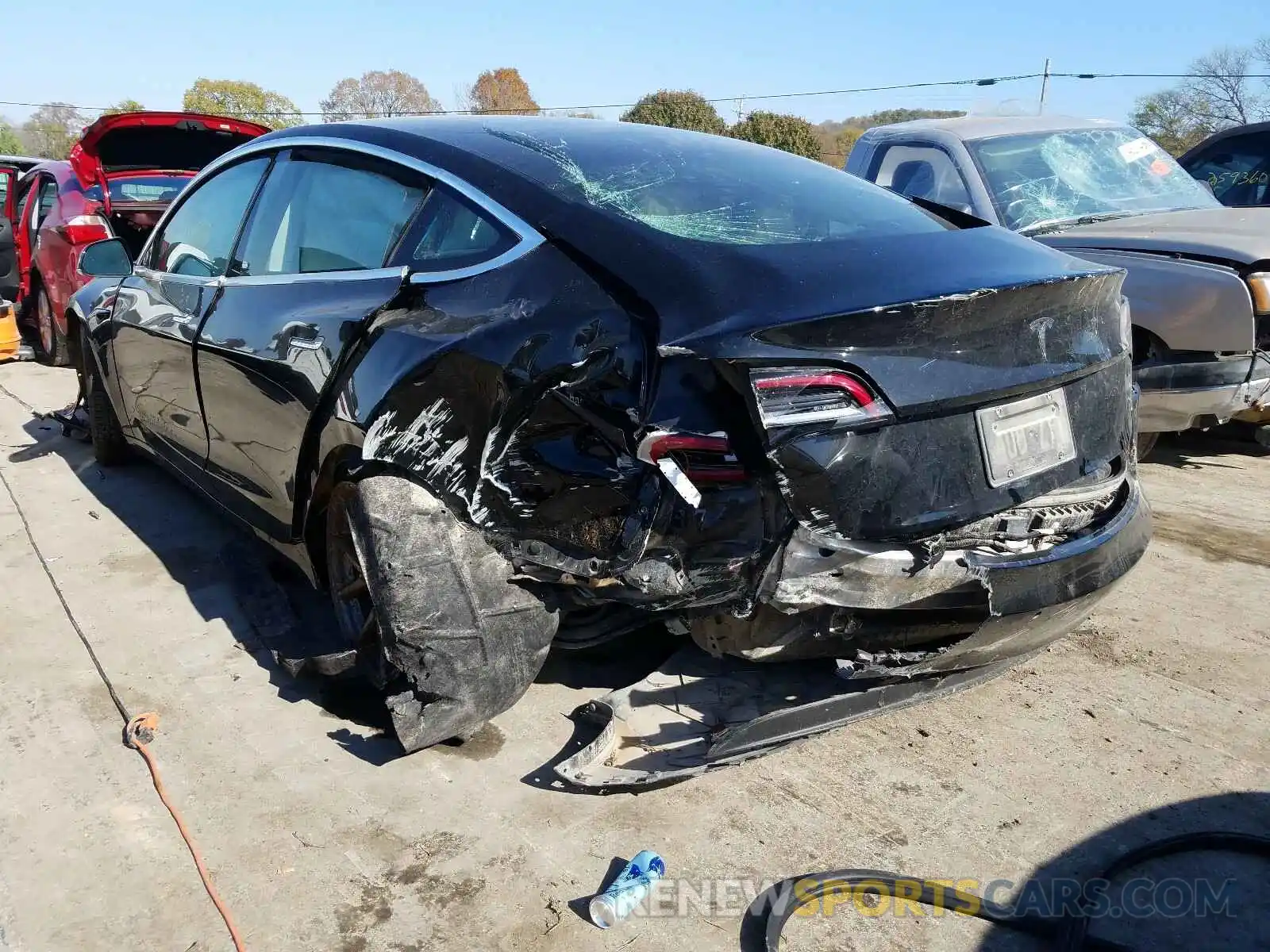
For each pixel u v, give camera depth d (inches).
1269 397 190.2
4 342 320.8
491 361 95.2
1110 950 83.1
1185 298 184.1
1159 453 228.5
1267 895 90.2
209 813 99.8
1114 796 104.0
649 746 108.0
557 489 91.9
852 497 87.2
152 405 165.8
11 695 120.4
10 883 89.9
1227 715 119.3
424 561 100.3
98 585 151.5
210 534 171.9
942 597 94.0
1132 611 146.0
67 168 318.3
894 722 117.8
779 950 83.6
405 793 103.5
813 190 119.3
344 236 123.1
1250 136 295.0
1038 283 93.4
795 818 100.0
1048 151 231.0
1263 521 182.2
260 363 124.0
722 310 87.2
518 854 94.6
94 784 104.2
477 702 103.0
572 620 113.8
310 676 118.6
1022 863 94.2
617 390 88.7
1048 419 99.1
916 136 238.7
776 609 93.1
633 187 108.0
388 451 101.8
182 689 122.9
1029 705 121.3
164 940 83.9
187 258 159.3
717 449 85.5
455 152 115.4
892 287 90.3
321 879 91.1
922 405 88.5
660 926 86.0
